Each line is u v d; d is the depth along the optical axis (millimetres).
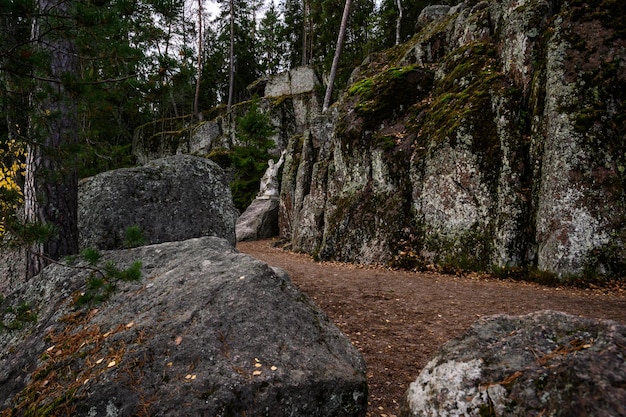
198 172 8383
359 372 3027
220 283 3578
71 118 5199
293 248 17891
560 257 9250
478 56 13539
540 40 11461
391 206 13031
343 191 15008
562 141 9906
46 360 3086
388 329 5578
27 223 3512
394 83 15211
